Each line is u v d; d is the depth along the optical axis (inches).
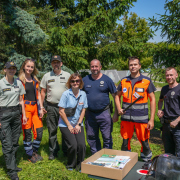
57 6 335.9
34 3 306.7
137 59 139.9
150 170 82.2
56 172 141.8
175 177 74.9
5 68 138.8
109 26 309.9
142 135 143.6
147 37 317.1
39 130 166.6
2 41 238.8
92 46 324.2
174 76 135.0
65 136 140.9
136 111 141.6
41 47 278.2
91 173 89.8
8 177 138.6
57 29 258.8
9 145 135.9
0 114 136.3
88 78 152.6
